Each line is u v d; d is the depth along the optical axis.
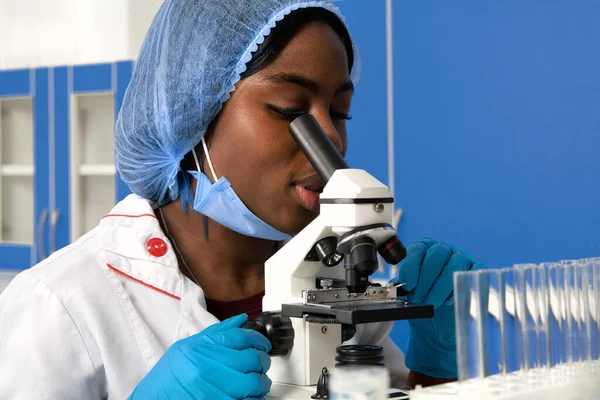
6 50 3.91
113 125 3.24
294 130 1.13
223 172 1.29
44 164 3.32
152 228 1.38
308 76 1.23
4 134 3.53
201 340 1.07
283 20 1.24
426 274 1.44
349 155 3.05
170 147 1.34
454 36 2.80
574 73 2.60
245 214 1.29
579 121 2.60
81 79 3.21
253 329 1.09
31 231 3.51
